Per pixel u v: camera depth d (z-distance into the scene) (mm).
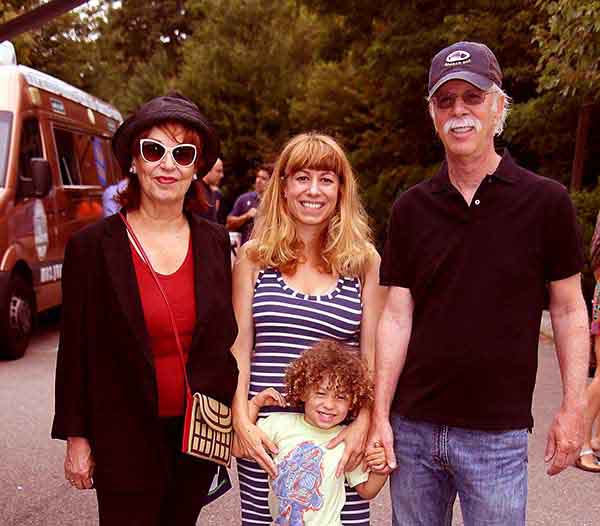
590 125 11812
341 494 2625
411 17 14391
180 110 2502
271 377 2705
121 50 39281
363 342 2773
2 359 7934
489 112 2398
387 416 2547
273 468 2602
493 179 2369
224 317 2543
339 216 2793
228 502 4324
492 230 2355
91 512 4137
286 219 2779
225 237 2678
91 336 2434
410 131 16734
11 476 4641
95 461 2457
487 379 2363
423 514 2566
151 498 2496
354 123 20078
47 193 8031
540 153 12367
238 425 2643
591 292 9453
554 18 8031
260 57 23688
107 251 2434
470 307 2365
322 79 20766
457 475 2473
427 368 2426
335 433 2654
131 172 2617
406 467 2543
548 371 7414
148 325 2445
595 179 12344
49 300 8680
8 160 7770
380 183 16781
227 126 23531
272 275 2789
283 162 2805
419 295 2469
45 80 9094
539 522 4074
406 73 14414
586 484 4590
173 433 2559
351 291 2785
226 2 24312
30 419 5801
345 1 16438
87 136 10250
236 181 24031
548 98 10742
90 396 2439
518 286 2346
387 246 2559
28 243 8016
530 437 5410
